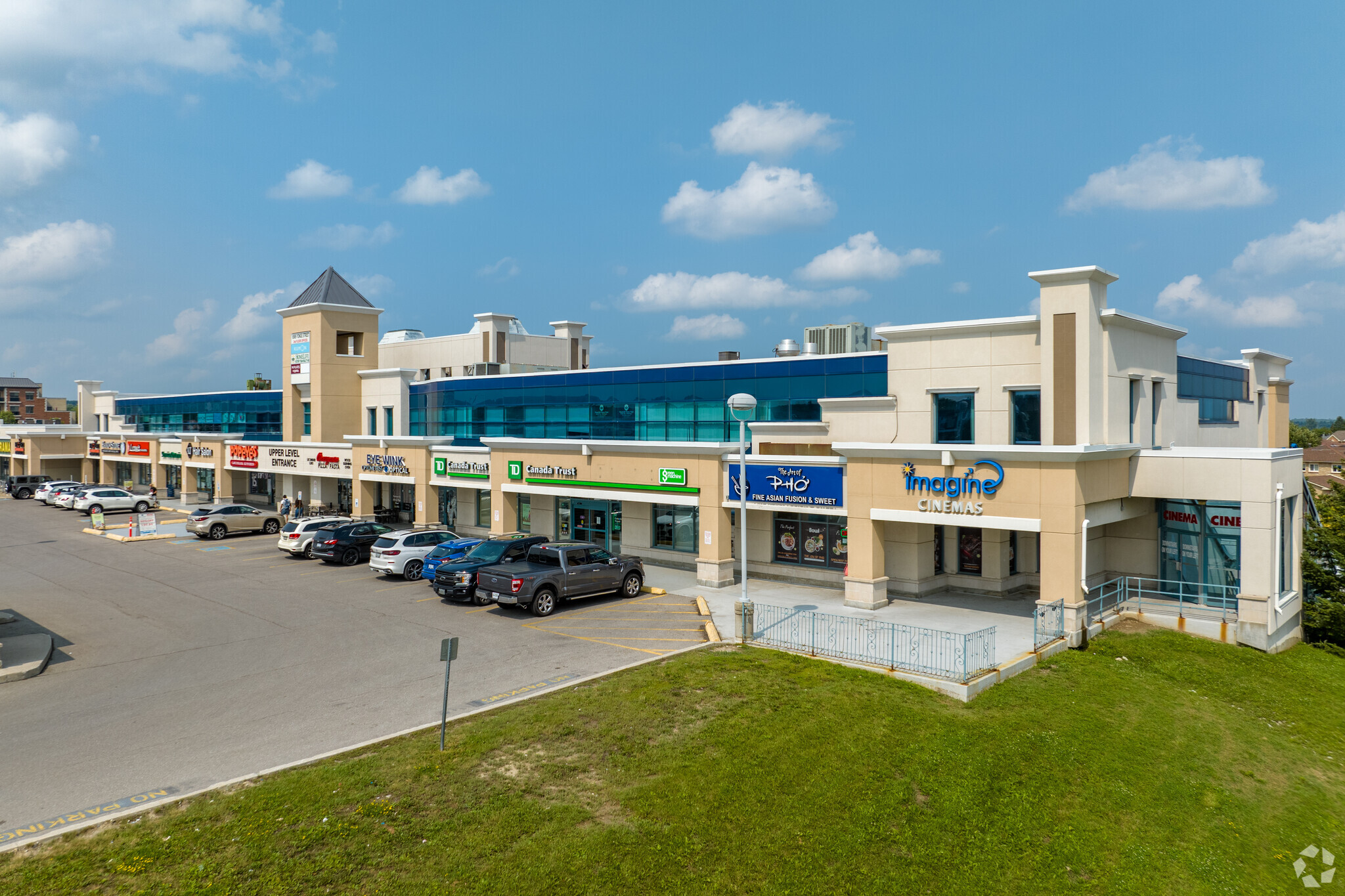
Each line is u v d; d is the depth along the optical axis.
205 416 63.59
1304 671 21.38
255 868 10.26
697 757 13.59
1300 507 25.39
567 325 55.19
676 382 34.97
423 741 14.08
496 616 23.83
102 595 27.41
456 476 38.06
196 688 17.23
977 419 25.28
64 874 9.98
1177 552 25.23
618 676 17.62
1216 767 15.44
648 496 29.94
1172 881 11.94
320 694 16.72
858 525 24.22
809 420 31.08
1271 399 43.16
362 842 10.91
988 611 23.81
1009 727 15.52
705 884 10.70
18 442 72.75
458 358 51.78
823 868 11.24
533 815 11.73
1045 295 23.45
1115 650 20.94
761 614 23.41
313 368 47.19
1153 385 27.08
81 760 13.37
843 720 15.17
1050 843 12.44
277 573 31.41
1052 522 20.84
